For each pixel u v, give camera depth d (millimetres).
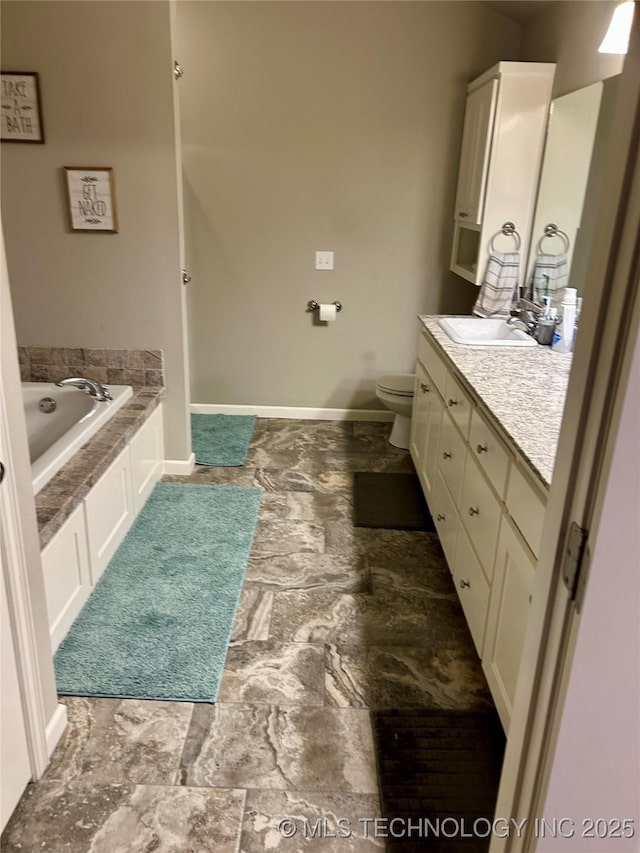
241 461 3629
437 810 1613
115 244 3084
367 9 3574
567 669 797
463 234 3848
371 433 4160
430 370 3066
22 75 2836
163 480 3387
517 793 964
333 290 4094
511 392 2082
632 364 655
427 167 3842
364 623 2316
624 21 2176
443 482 2637
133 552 2680
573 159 2807
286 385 4316
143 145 2930
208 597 2404
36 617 1604
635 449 679
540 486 1457
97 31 2779
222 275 4066
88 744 1773
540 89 3059
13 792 1542
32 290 3166
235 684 2002
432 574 2635
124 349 3258
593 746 819
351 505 3186
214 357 4254
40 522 2008
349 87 3705
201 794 1640
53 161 2963
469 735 1841
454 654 2174
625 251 655
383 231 3969
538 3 3191
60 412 3096
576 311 2639
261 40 3631
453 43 3623
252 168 3850
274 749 1776
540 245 3158
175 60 2852
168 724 1846
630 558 722
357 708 1926
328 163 3840
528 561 1538
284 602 2416
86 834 1534
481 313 3318
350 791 1662
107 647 2127
